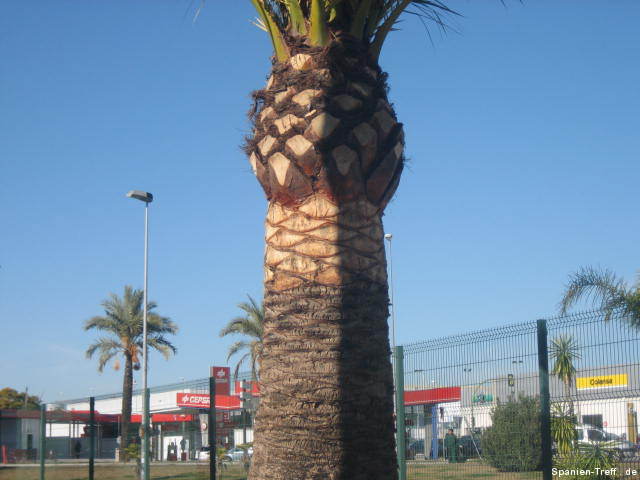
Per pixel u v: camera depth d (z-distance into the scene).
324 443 5.61
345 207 5.95
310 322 5.77
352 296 5.84
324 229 5.89
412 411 10.23
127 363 44.72
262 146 6.13
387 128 6.15
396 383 10.48
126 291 45.31
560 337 8.12
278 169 5.98
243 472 14.23
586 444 7.89
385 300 6.06
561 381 8.08
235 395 15.54
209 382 13.90
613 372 7.57
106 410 35.53
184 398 16.03
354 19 6.25
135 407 19.31
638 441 7.34
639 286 11.66
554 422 8.11
